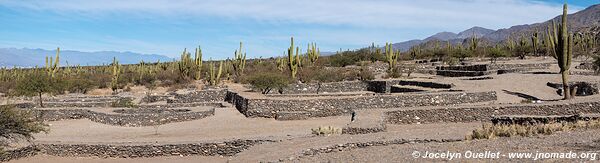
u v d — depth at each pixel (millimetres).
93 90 54156
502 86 33156
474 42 76312
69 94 48156
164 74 65000
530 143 13500
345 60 67625
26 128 18438
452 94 27500
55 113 28484
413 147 14234
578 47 71250
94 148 18297
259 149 15461
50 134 23031
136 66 88188
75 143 18672
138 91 53438
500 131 15633
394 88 39219
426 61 71000
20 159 17734
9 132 18016
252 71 61969
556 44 26266
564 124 16688
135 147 18016
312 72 49938
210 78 54750
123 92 50594
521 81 34781
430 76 48594
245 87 45562
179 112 27500
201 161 16984
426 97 27125
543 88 32062
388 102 26969
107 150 18172
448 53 74312
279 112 25922
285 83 38469
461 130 17688
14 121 18062
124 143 18516
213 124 25266
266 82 37688
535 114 21969
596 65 38656
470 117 22234
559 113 21922
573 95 26141
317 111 25812
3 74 72188
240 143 17578
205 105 33219
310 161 12898
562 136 14516
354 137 16438
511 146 13172
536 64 46969
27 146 18219
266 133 21078
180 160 17281
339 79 48219
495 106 22312
